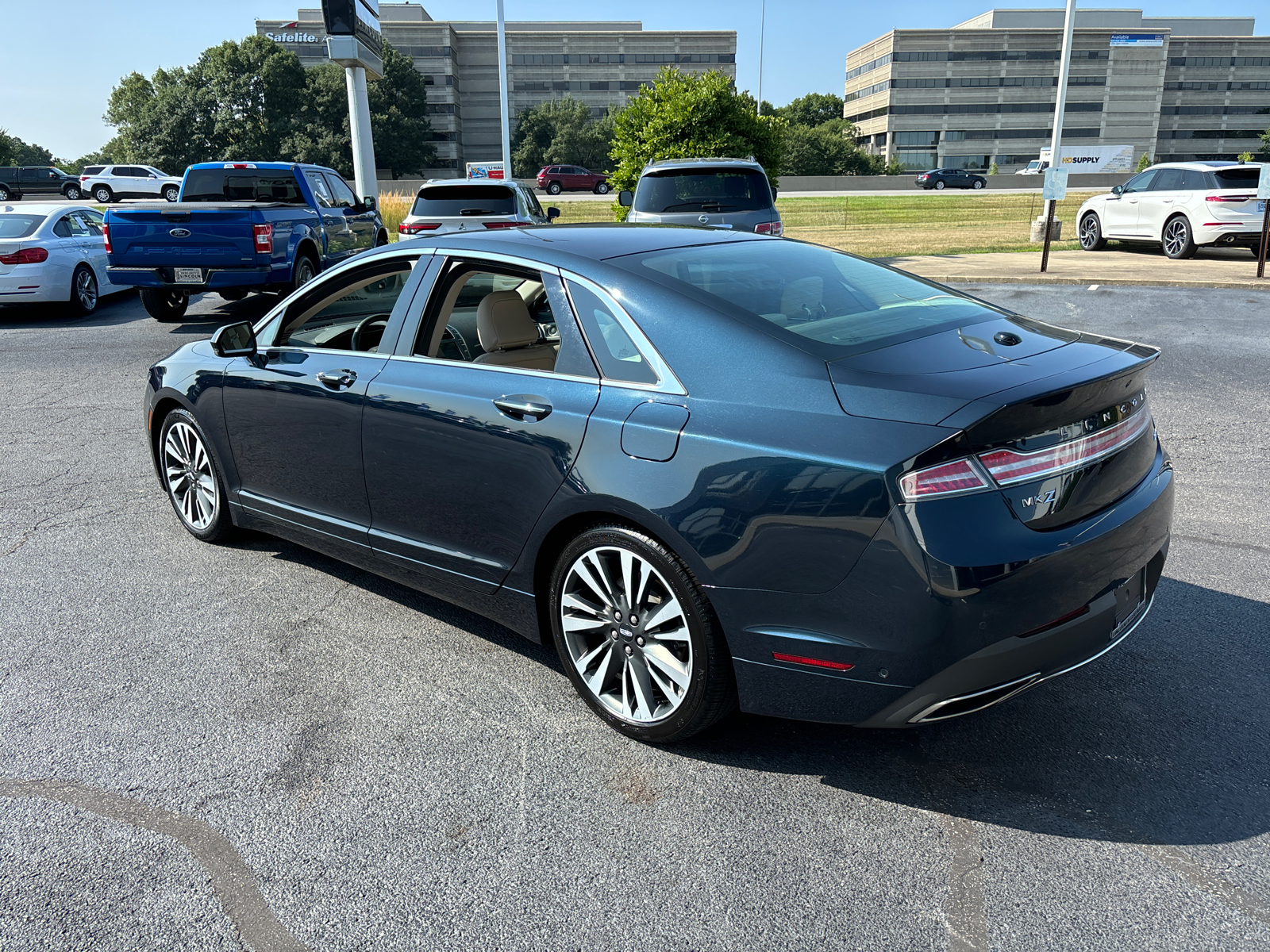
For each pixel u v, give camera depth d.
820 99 145.50
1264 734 2.79
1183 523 4.51
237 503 4.21
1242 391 7.08
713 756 2.75
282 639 3.54
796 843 2.35
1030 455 2.23
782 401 2.40
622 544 2.64
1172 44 115.25
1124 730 2.82
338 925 2.10
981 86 111.94
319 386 3.55
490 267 3.14
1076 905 2.11
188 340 10.55
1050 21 116.50
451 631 3.61
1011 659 2.25
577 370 2.82
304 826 2.45
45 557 4.36
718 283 2.84
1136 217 16.45
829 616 2.31
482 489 3.00
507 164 22.25
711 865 2.28
